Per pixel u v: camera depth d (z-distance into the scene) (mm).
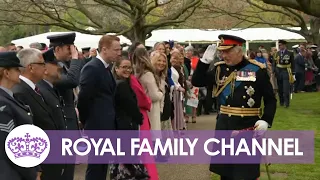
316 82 22922
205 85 5488
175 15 18875
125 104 5906
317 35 25938
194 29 28578
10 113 3910
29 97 4871
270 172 7445
